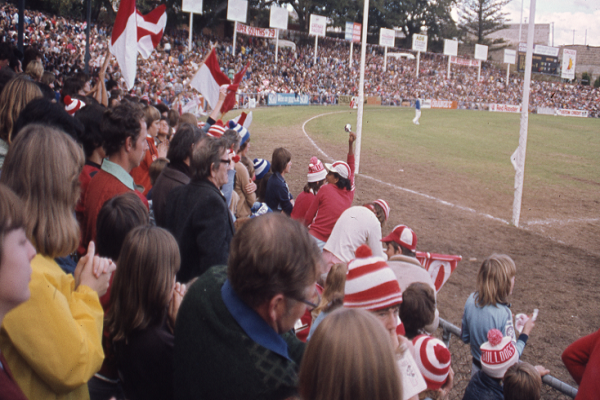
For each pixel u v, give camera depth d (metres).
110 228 2.43
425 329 3.18
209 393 1.53
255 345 1.52
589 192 14.48
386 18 71.75
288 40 62.31
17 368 1.66
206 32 54.19
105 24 39.44
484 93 65.12
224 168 3.05
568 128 35.53
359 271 2.12
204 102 26.28
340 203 4.71
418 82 62.34
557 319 6.33
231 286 1.60
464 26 80.88
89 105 3.46
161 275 2.00
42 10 38.56
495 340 3.16
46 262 1.81
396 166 16.39
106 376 2.28
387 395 1.28
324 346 1.31
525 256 8.71
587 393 2.34
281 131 22.67
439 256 4.34
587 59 88.50
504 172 16.67
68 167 1.92
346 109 40.34
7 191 1.36
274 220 1.59
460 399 4.18
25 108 2.81
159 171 4.48
